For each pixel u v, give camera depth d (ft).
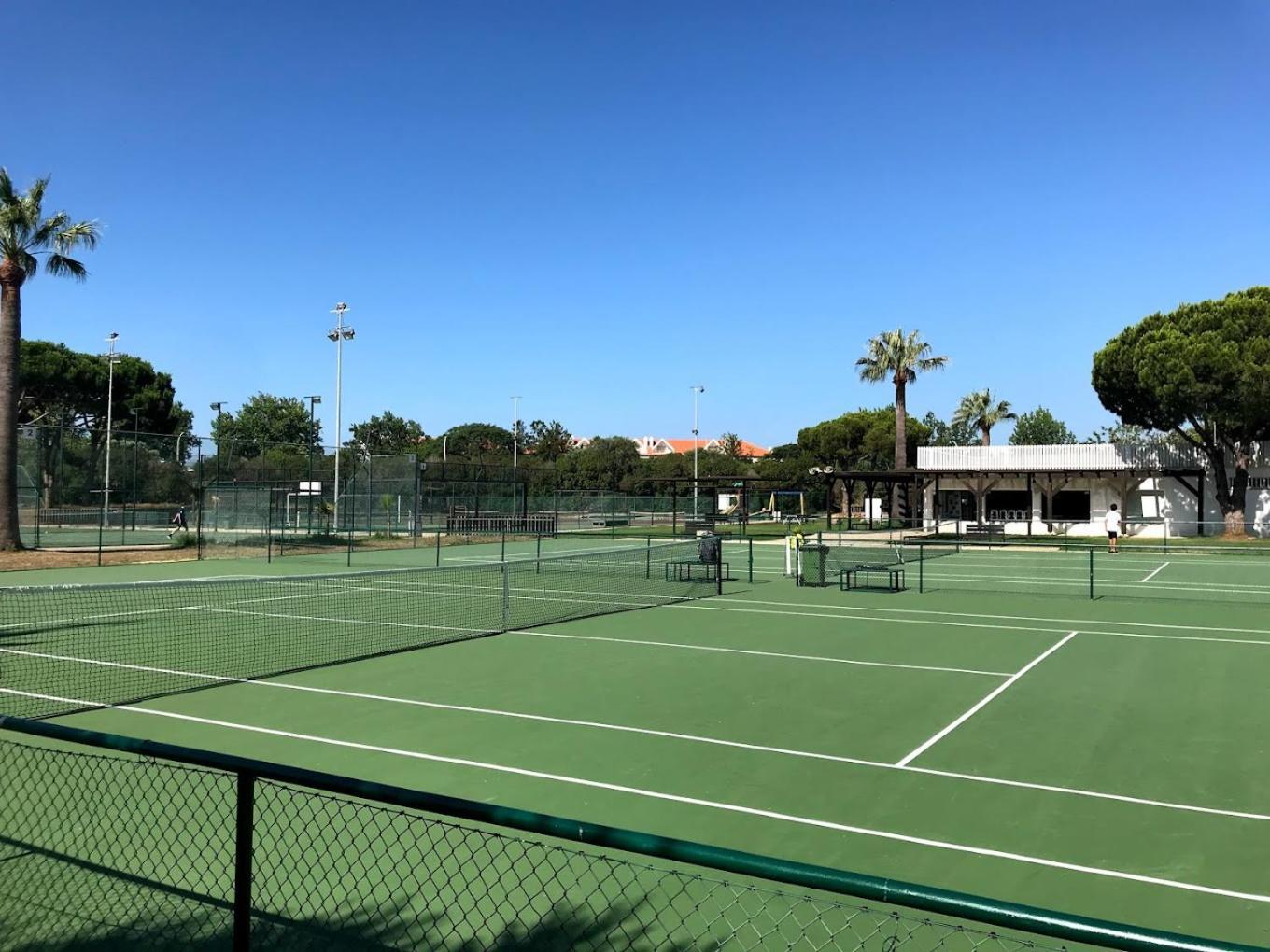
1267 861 18.06
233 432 340.39
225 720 29.35
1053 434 295.07
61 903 15.76
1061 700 32.55
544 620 53.67
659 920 15.34
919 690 34.24
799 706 31.55
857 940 14.74
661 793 22.09
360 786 10.28
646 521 190.19
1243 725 28.99
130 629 49.65
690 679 36.01
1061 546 106.01
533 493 231.71
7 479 98.12
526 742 26.71
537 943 14.55
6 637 46.42
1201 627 51.03
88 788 21.86
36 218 96.94
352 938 14.64
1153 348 126.93
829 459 242.99
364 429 381.40
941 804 21.44
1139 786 22.85
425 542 122.42
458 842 18.65
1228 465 139.33
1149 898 16.38
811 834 19.47
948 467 157.07
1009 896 16.44
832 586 73.97
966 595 67.77
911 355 166.09
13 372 97.91
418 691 33.78
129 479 129.49
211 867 17.22
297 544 116.98
